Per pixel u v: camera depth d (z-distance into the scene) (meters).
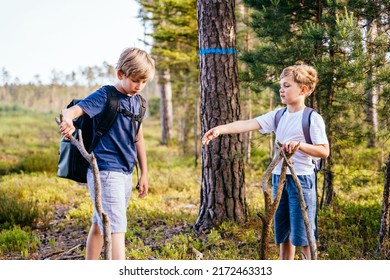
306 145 3.72
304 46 5.97
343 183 6.86
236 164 6.04
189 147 17.61
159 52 13.98
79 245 5.72
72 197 9.77
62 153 3.89
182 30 12.74
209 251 5.20
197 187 10.37
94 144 3.78
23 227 6.83
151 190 9.88
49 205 8.89
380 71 5.41
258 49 6.78
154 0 12.69
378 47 5.41
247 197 8.27
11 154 18.66
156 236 5.95
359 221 5.96
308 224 3.23
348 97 5.83
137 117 3.90
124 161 3.86
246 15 8.42
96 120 3.79
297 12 6.75
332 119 6.59
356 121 6.77
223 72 5.91
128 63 3.69
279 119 4.06
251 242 5.46
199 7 6.02
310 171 3.91
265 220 3.18
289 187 3.90
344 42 5.22
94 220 3.88
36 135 28.03
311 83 3.96
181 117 22.00
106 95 3.75
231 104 5.95
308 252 3.91
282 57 6.20
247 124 4.16
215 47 5.90
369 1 6.00
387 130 6.34
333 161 7.00
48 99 59.38
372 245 5.17
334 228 5.85
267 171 3.21
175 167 14.15
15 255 5.55
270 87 6.60
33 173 12.72
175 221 6.83
